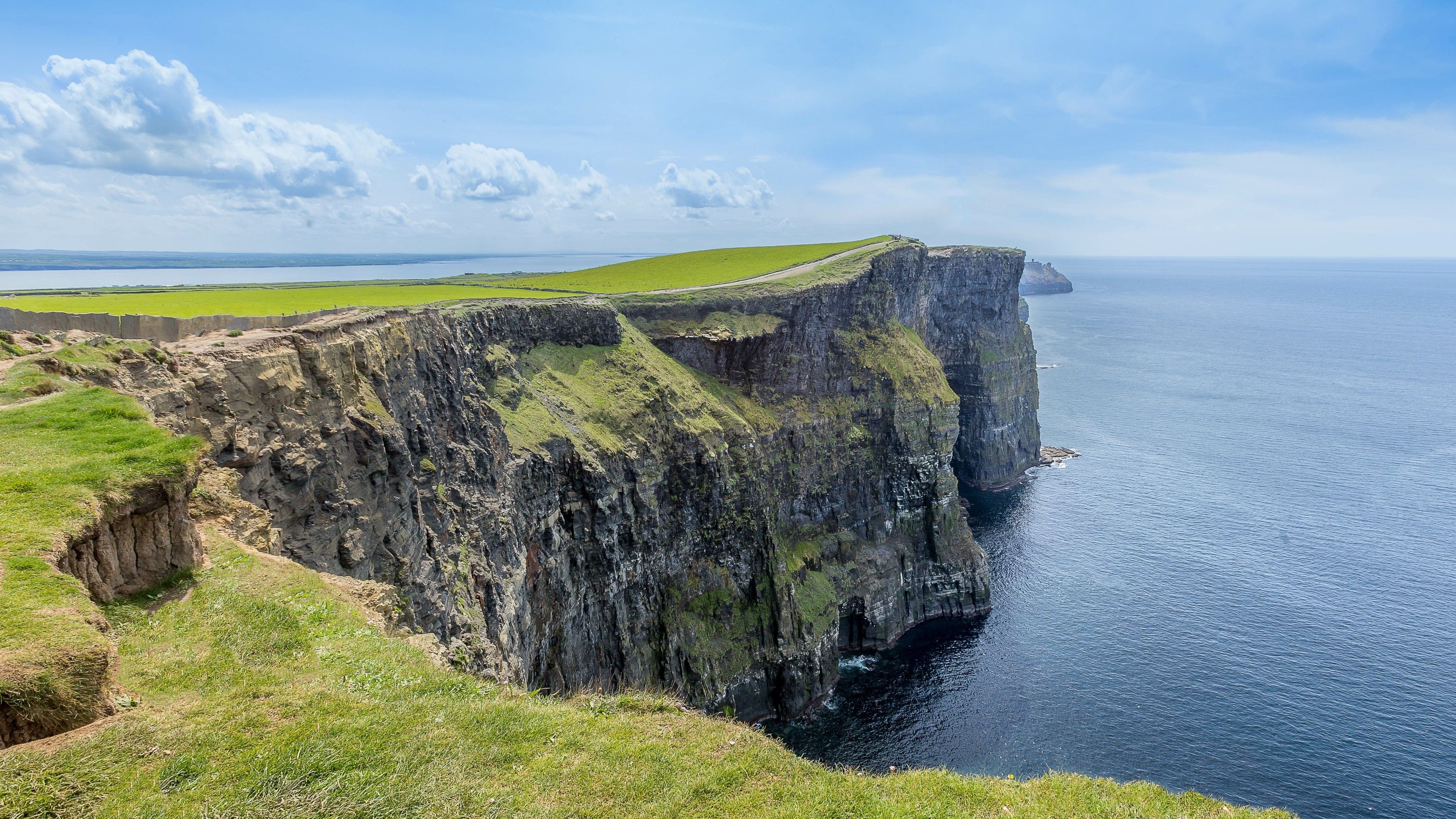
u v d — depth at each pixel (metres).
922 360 129.50
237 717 17.41
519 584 59.91
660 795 18.42
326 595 24.47
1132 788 25.83
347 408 39.81
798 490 109.81
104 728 15.47
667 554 85.12
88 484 20.73
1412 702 83.19
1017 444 173.75
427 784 16.70
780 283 118.44
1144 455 179.25
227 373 32.69
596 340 89.38
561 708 22.02
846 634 108.06
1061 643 99.44
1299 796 70.25
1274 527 132.75
